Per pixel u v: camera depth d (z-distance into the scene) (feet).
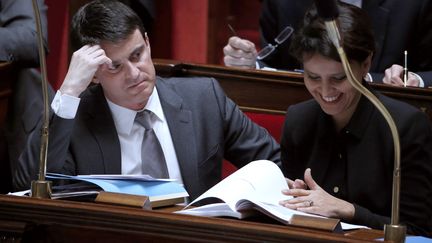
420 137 21.91
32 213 17.47
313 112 23.29
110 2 23.43
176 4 48.55
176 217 16.72
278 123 29.99
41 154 19.22
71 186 20.18
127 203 18.16
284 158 23.95
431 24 33.60
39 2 33.73
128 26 23.16
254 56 33.09
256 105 30.27
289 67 34.91
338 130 22.70
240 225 16.31
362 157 22.20
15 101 32.07
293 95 29.99
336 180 22.58
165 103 24.62
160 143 24.20
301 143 23.34
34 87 32.17
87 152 23.61
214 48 49.98
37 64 32.55
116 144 23.79
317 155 22.89
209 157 24.56
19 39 32.09
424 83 32.40
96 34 23.18
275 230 16.11
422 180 21.77
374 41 21.61
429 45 33.71
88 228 17.22
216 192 19.24
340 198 22.45
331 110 21.61
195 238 16.57
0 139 32.07
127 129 24.00
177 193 20.58
